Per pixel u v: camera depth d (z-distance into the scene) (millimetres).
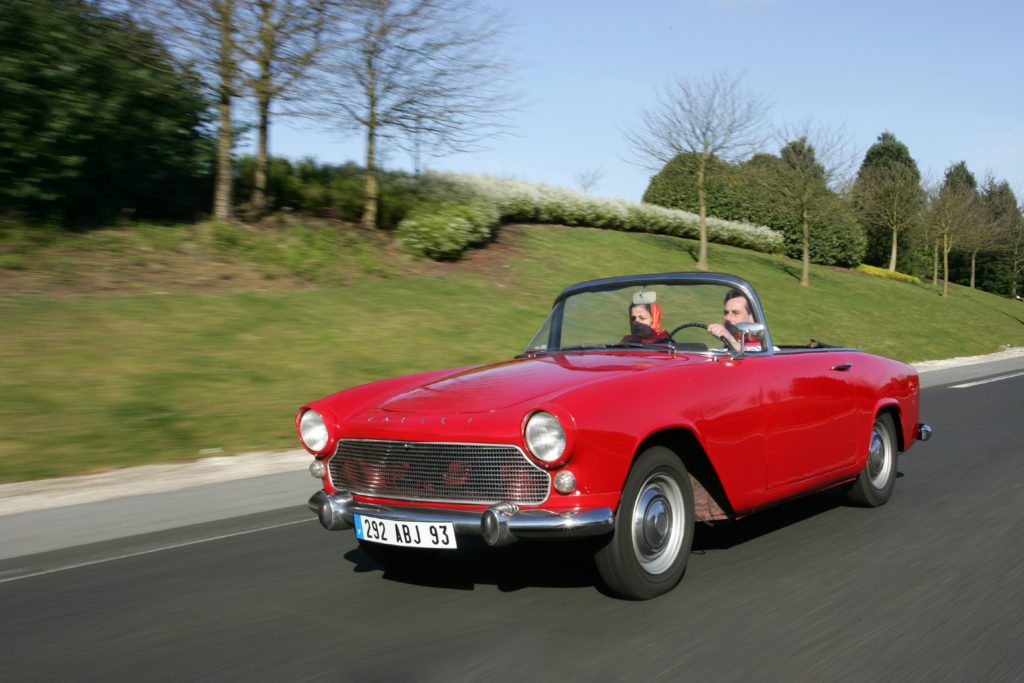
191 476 6383
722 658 2814
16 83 11297
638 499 3381
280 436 7684
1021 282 59938
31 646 3166
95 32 12664
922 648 2879
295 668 2852
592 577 3768
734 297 4238
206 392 8461
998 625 3080
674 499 3555
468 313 13680
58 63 11742
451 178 22344
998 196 60781
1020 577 3664
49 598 3756
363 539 3561
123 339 9406
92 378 8250
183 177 14602
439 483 3400
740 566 3910
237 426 7785
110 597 3744
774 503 4105
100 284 11102
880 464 5164
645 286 4469
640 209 29719
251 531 4910
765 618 3193
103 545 4637
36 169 11844
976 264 58375
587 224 27984
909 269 48500
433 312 13289
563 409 3111
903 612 3242
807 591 3518
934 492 5523
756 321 4230
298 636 3168
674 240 29938
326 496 3705
